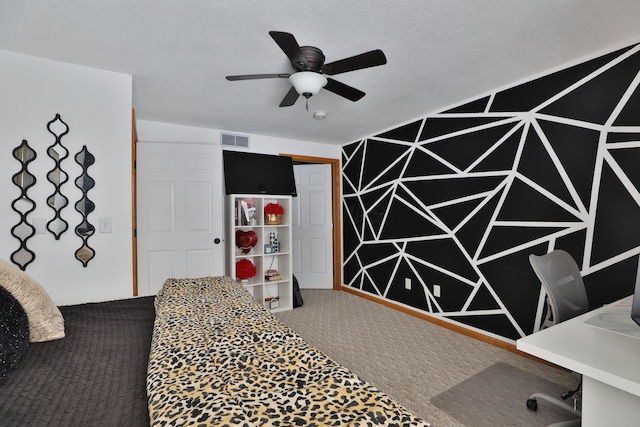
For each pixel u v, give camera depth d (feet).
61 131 6.61
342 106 9.83
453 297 9.81
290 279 12.36
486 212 8.82
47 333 3.99
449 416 5.67
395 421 2.31
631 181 6.20
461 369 7.37
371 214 13.21
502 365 7.53
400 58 6.85
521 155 8.02
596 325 3.94
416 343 8.87
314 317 11.19
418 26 5.66
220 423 2.22
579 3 5.10
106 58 6.62
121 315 5.21
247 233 11.91
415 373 7.20
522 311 8.04
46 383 3.03
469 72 7.59
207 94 8.70
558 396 6.21
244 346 3.50
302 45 6.18
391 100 9.36
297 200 15.61
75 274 6.70
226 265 12.05
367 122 11.50
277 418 2.32
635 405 2.89
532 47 6.48
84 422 2.49
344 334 9.57
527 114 7.89
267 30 5.73
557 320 4.64
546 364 7.52
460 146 9.51
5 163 6.14
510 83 8.22
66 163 6.64
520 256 8.06
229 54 6.57
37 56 6.46
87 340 4.13
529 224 7.86
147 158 10.43
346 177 14.82
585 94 6.86
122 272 7.11
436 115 10.24
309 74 6.04
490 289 8.76
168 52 6.45
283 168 13.12
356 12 5.24
